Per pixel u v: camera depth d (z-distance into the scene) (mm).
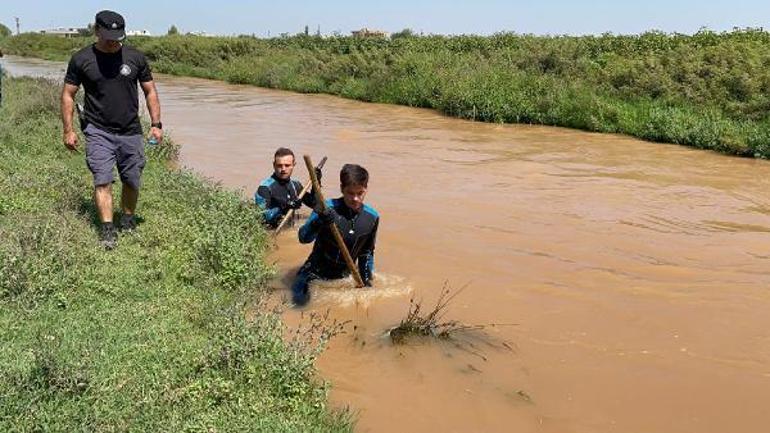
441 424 3969
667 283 6215
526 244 7270
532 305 5660
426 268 6457
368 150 13305
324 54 31609
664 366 4707
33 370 3633
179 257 5805
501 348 4898
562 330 5211
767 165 12984
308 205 7789
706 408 4219
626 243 7426
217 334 4320
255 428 3477
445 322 5281
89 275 5141
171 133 14789
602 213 8719
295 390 3918
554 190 10031
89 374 3746
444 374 4523
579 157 13234
